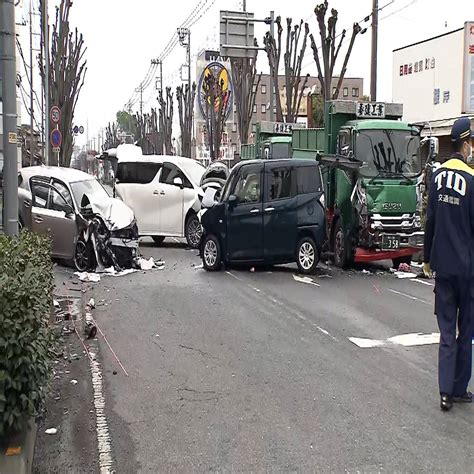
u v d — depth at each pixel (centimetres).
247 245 1295
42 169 1470
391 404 566
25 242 618
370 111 1466
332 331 823
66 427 523
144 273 1312
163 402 577
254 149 2506
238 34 2283
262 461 457
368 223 1277
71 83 2848
